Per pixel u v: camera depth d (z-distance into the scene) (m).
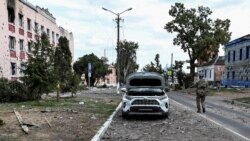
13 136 9.31
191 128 12.05
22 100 23.50
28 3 39.25
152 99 14.38
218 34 52.41
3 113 14.66
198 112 17.50
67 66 29.23
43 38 21.00
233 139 9.93
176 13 54.88
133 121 14.02
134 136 10.38
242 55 47.94
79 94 35.47
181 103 24.17
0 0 30.73
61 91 27.70
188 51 55.72
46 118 13.28
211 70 70.56
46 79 20.25
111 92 41.28
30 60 20.19
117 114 16.55
